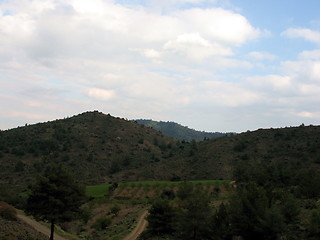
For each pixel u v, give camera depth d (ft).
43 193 131.75
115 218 271.49
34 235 149.79
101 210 309.83
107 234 221.66
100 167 590.55
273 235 127.03
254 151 519.60
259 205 132.05
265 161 465.88
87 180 513.04
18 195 332.39
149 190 371.97
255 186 145.48
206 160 525.34
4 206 172.24
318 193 207.21
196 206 149.89
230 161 501.15
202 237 148.15
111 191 387.55
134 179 503.61
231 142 587.27
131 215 266.16
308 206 169.68
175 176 476.13
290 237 127.75
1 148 625.82
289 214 142.72
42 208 131.95
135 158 652.07
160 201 193.88
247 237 131.95
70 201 136.56
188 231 148.46
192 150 596.70
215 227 143.54
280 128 600.80
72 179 140.67
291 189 229.66
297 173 250.57
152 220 187.93
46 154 620.49
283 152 488.44
